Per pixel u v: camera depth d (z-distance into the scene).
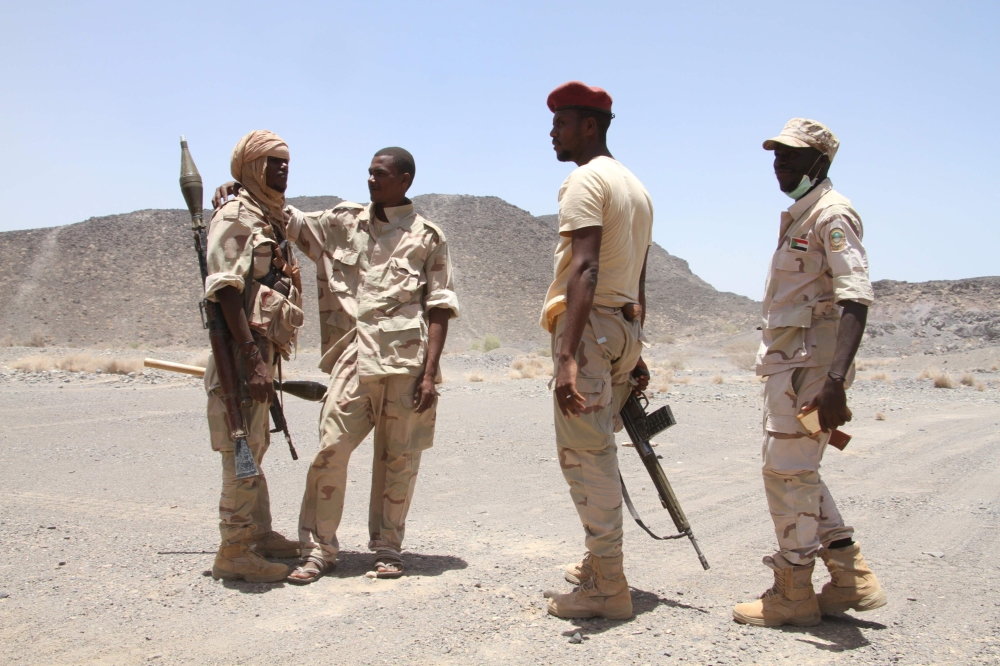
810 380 3.65
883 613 3.99
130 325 87.50
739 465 9.15
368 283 4.66
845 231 3.56
